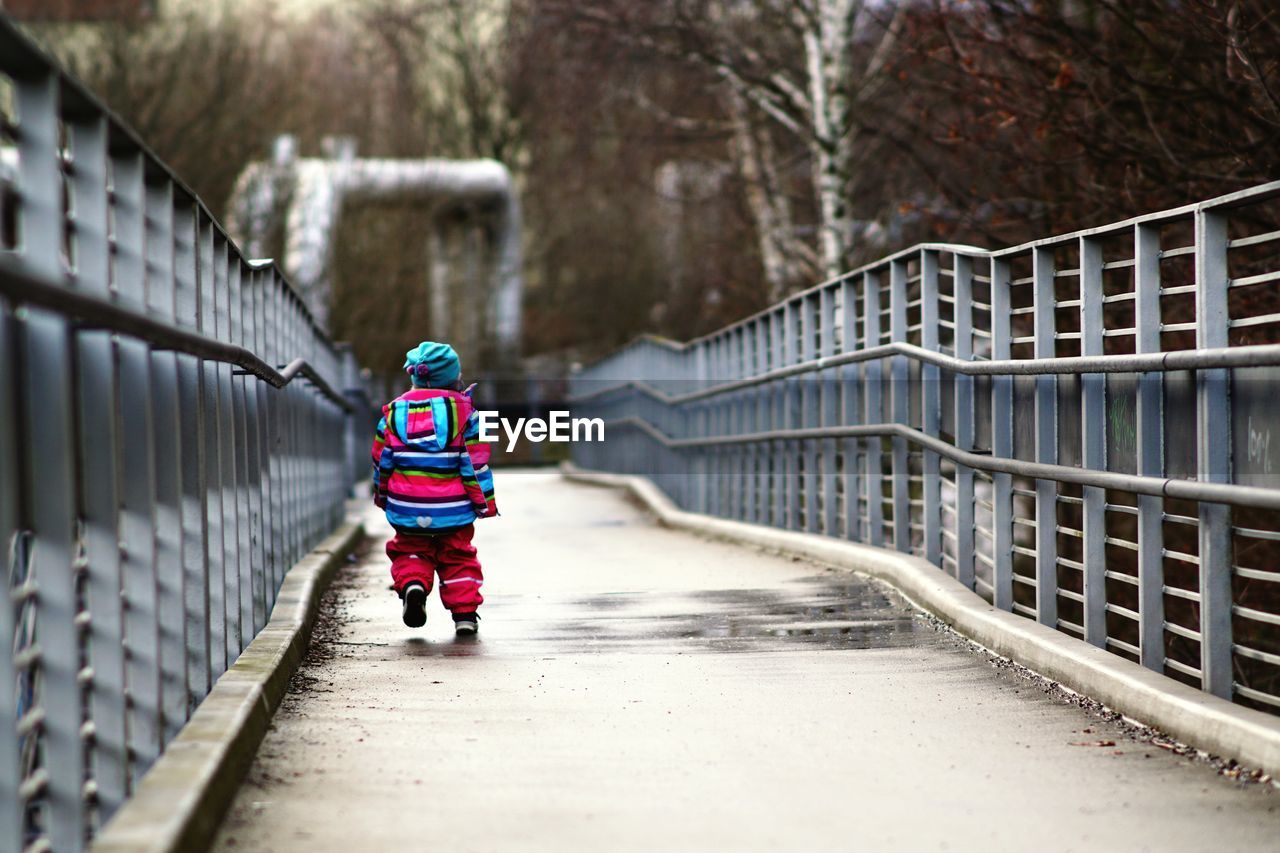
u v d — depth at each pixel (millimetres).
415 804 6082
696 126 36000
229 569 8570
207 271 8148
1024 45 17062
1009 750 7191
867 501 15773
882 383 15492
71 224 5262
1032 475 10227
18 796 4305
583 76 33438
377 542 20953
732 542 20234
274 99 44438
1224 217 7844
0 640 4238
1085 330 9555
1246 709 7250
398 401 11141
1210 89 14875
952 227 19031
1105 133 16391
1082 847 5543
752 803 6152
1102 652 8961
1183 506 17219
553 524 24672
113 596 5395
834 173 29391
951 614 11469
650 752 7121
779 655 10219
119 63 40344
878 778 6605
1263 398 7316
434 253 60438
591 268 70312
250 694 7223
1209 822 5891
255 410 10031
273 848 5434
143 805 5160
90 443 5352
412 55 61500
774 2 30953
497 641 10953
